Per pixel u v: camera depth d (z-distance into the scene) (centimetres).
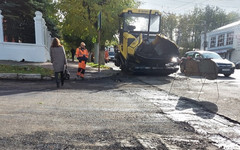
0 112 363
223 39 3372
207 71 562
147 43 1000
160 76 1082
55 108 404
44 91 571
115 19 1352
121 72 1178
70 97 507
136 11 1094
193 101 504
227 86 781
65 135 276
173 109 426
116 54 1323
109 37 1441
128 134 288
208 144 263
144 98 527
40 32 1273
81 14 1346
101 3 1394
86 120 340
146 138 276
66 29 1480
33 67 912
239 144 266
